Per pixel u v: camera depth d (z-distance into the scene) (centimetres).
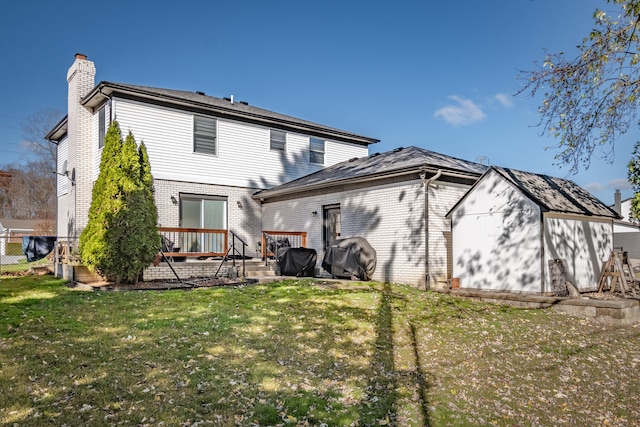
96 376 448
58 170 1866
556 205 969
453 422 407
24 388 410
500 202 998
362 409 420
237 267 1217
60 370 459
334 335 652
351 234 1309
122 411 379
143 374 462
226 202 1585
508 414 435
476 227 1042
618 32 707
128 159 1021
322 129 1845
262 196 1608
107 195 998
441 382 507
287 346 587
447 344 650
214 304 797
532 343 680
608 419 443
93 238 993
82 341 559
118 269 993
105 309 732
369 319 750
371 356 577
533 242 935
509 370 562
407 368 545
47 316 673
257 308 783
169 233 1426
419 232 1117
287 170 1755
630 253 2705
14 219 3919
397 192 1182
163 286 993
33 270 1332
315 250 1384
